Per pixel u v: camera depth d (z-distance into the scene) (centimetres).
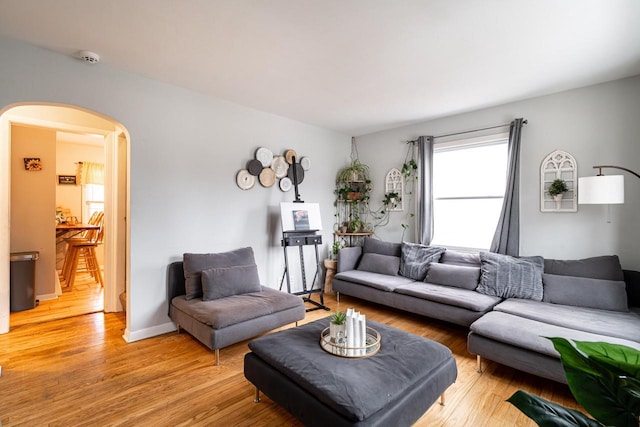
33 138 421
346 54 262
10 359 265
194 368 255
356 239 531
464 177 426
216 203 366
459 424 192
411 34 232
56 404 206
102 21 217
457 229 434
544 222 349
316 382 166
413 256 418
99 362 262
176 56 267
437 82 319
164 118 322
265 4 198
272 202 427
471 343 255
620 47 248
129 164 300
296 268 464
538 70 290
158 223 319
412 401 172
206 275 311
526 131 363
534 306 287
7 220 321
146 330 311
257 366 201
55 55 259
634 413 76
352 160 547
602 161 316
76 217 641
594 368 81
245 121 394
